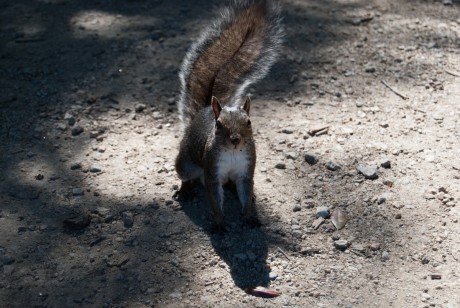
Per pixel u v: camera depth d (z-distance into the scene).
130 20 11.10
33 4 11.72
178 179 7.82
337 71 9.74
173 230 7.07
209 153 6.79
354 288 6.34
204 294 6.31
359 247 6.80
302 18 11.03
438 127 8.55
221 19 8.63
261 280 6.46
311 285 6.39
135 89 9.41
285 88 9.40
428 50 10.24
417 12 11.30
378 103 9.07
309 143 8.30
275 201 7.43
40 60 10.06
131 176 7.84
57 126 8.68
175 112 8.98
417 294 6.23
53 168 7.98
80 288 6.39
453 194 7.43
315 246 6.84
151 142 8.43
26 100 9.21
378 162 7.93
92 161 8.08
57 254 6.79
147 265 6.65
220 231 7.01
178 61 9.98
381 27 10.83
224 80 8.10
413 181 7.64
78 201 7.47
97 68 9.85
